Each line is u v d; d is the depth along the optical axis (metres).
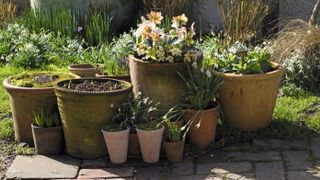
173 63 3.30
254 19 4.72
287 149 3.32
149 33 3.30
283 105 3.78
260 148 3.35
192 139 3.36
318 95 3.95
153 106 3.36
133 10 5.62
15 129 3.43
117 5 5.37
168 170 3.15
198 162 3.23
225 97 3.46
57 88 3.20
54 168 3.17
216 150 3.35
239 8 4.63
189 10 5.32
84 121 3.19
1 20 5.58
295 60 4.07
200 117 3.30
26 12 5.55
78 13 5.27
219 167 3.16
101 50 4.48
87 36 5.06
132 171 3.13
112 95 3.15
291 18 5.07
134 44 3.58
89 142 3.23
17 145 3.41
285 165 3.15
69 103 3.18
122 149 3.19
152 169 3.17
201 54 3.43
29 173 3.11
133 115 3.22
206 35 5.24
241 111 3.44
